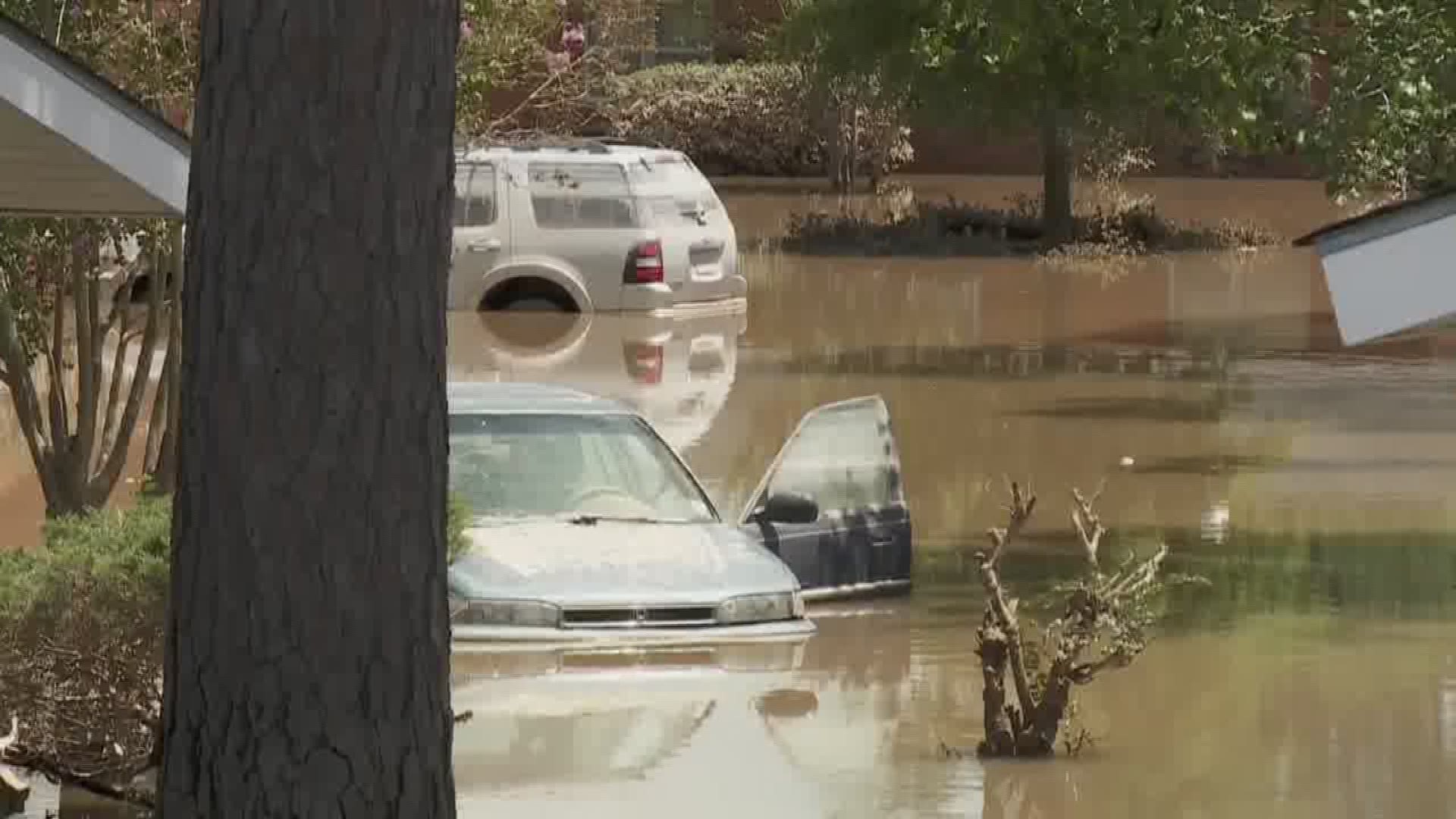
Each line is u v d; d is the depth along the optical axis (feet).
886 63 335.67
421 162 57.57
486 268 264.52
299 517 56.75
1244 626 123.44
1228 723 103.86
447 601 58.59
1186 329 258.57
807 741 99.96
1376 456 177.27
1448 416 196.85
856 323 262.47
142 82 130.62
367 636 57.11
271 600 56.75
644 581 112.68
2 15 74.43
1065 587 118.83
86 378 132.36
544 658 109.60
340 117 56.70
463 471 123.24
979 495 161.07
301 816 56.80
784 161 481.46
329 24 56.59
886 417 134.31
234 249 56.85
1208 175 492.54
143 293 209.87
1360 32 137.69
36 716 89.56
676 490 124.98
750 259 338.75
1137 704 107.96
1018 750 98.94
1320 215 406.21
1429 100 136.36
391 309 57.16
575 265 265.54
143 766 88.69
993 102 329.72
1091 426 190.39
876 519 131.34
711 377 217.77
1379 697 109.09
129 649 89.61
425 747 57.82
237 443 56.80
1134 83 148.97
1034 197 420.36
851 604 128.98
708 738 100.07
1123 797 92.89
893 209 406.82
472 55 151.23
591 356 231.09
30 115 73.15
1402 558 140.67
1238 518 153.58
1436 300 59.47
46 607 89.04
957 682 110.63
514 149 264.31
